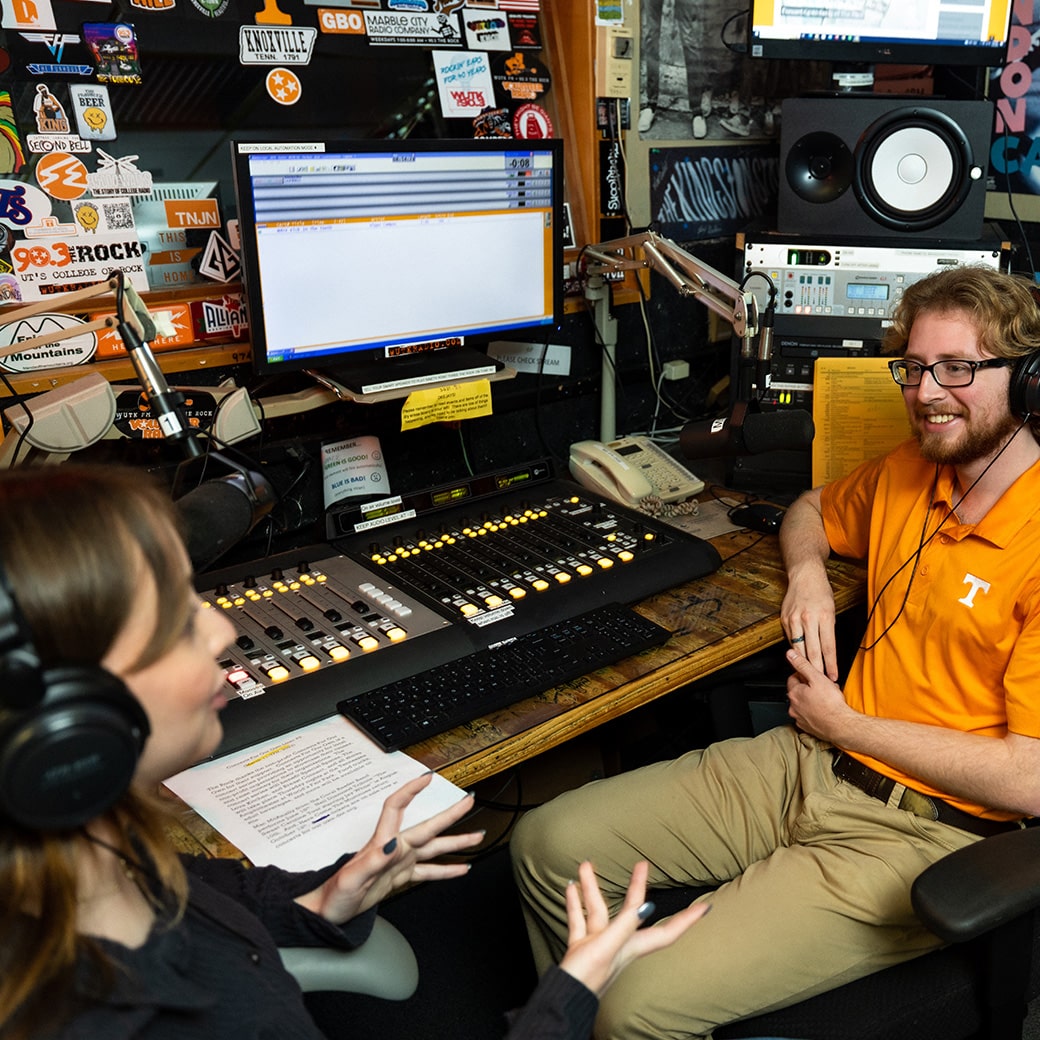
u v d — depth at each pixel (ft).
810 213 6.19
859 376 5.89
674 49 6.95
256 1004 2.15
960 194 5.91
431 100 6.02
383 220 4.99
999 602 4.18
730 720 5.12
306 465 5.43
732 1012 3.73
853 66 6.77
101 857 1.98
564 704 3.99
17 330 4.66
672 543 5.20
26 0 4.53
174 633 1.95
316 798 3.43
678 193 7.30
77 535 1.79
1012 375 4.11
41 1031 1.77
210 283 5.32
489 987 5.69
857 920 3.86
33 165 4.71
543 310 5.83
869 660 4.74
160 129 5.07
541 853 4.46
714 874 4.51
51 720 1.63
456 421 6.12
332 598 4.63
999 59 6.24
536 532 5.30
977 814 4.14
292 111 5.51
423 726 3.74
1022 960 3.54
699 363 7.68
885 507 4.86
